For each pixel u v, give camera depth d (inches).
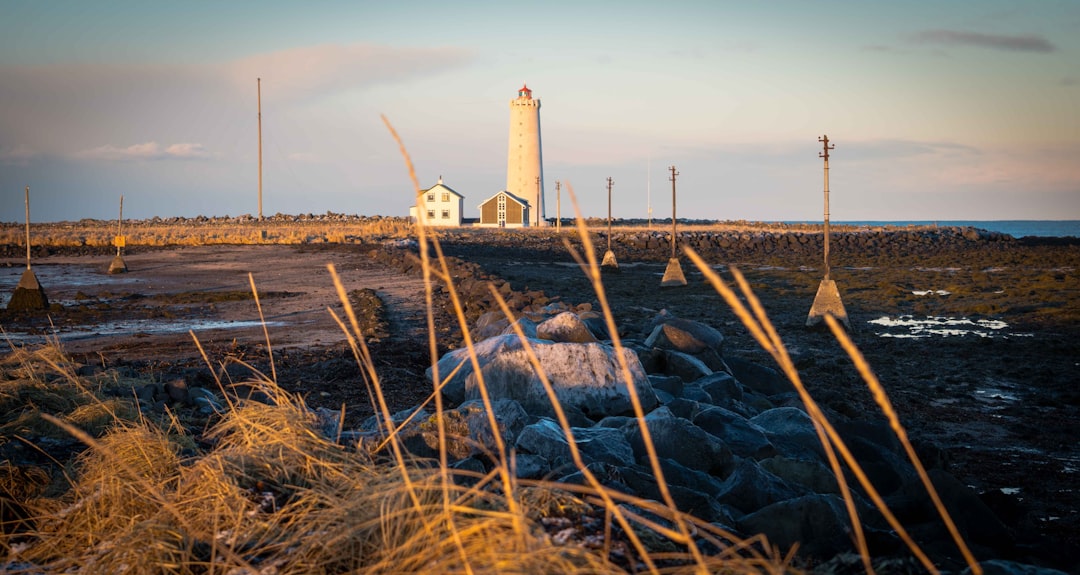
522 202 3941.9
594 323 632.4
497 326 628.1
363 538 154.6
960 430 532.7
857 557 162.1
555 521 166.1
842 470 309.1
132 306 966.4
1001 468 439.8
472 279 1080.2
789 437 331.9
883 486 307.6
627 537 161.5
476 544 134.7
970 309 1227.2
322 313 874.1
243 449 206.2
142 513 183.5
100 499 188.4
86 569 157.3
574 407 353.1
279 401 245.6
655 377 425.7
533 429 253.9
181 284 1294.3
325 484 188.7
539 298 874.8
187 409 322.7
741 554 179.6
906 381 697.6
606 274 1818.4
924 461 383.6
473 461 219.6
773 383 555.2
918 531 252.8
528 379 365.7
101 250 2293.3
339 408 376.2
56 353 381.7
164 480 201.3
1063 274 1910.7
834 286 992.9
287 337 682.2
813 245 3127.5
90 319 840.3
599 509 177.3
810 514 208.1
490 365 371.9
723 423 323.3
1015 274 1924.2
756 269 2129.7
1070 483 410.6
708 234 3587.6
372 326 716.7
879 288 1560.0
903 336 965.2
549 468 232.5
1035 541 276.4
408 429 257.6
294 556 153.2
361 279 1310.3
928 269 2144.4
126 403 299.3
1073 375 728.3
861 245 3186.5
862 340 928.9
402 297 1020.5
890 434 362.9
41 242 2522.1
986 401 625.0
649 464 254.5
